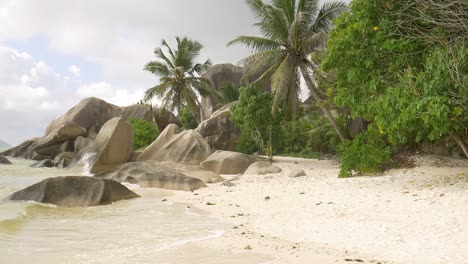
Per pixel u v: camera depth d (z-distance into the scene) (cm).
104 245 635
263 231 752
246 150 2684
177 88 3762
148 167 1620
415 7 1047
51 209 951
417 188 1095
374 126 1530
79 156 1992
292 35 2278
